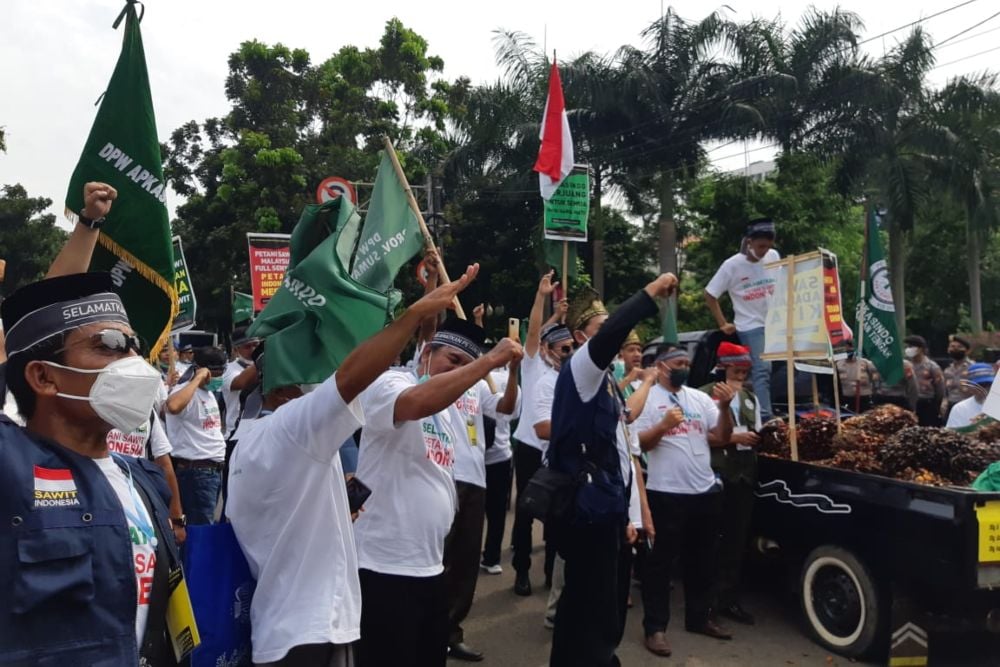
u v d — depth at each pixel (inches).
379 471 123.9
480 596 235.3
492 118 743.7
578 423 143.8
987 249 1008.2
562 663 145.8
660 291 131.8
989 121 689.6
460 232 887.1
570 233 255.0
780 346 217.5
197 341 805.9
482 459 180.9
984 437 204.1
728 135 682.8
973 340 605.3
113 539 70.1
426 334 166.7
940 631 187.5
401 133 891.4
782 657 186.4
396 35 888.9
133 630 70.2
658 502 192.5
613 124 719.7
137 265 114.7
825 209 792.3
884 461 182.4
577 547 144.9
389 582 121.3
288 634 88.5
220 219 852.0
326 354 111.6
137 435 166.2
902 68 661.3
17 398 74.8
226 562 93.7
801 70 668.1
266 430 93.2
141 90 116.3
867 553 179.3
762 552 235.6
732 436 201.9
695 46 692.1
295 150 842.2
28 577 64.2
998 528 155.9
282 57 895.1
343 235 118.4
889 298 270.7
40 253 1136.8
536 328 226.2
